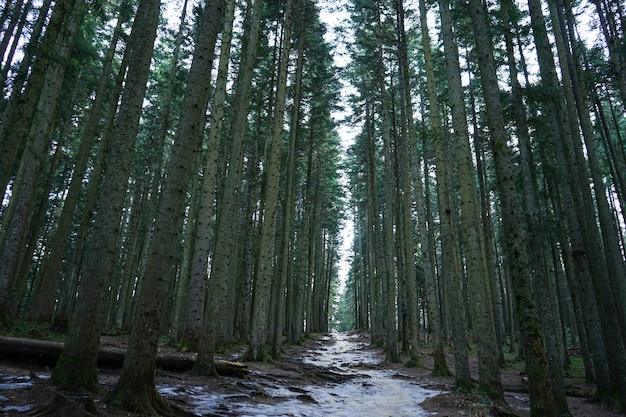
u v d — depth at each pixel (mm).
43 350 7855
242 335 24125
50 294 13945
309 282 35812
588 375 14000
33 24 11562
